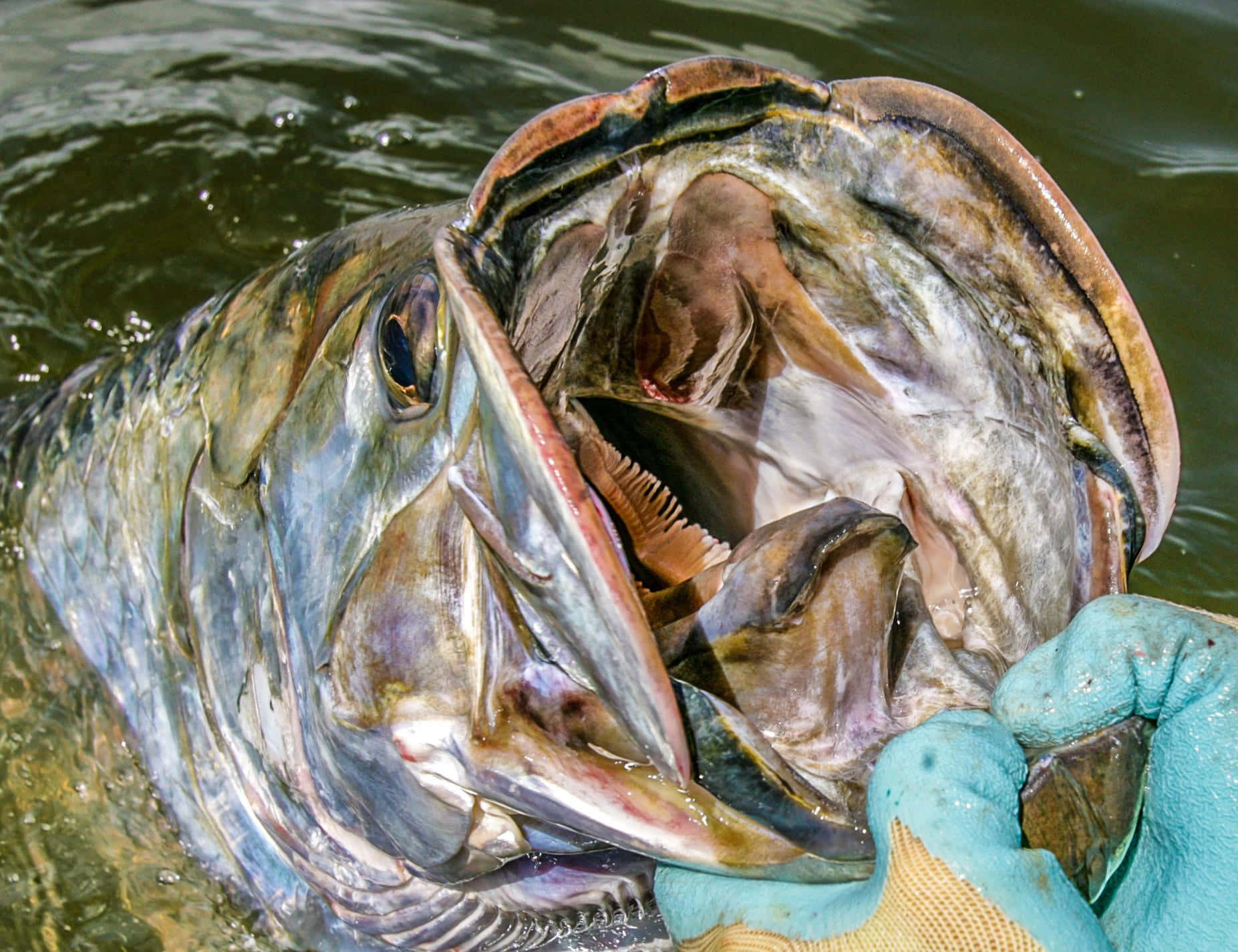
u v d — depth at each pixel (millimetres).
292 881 827
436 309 691
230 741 802
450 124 1450
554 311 685
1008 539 720
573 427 722
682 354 723
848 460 731
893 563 686
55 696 891
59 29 1557
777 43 1486
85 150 1395
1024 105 1385
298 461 742
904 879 636
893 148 694
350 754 720
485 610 684
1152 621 668
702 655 680
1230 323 1182
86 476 885
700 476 758
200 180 1384
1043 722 668
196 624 803
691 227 694
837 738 685
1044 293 714
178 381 827
